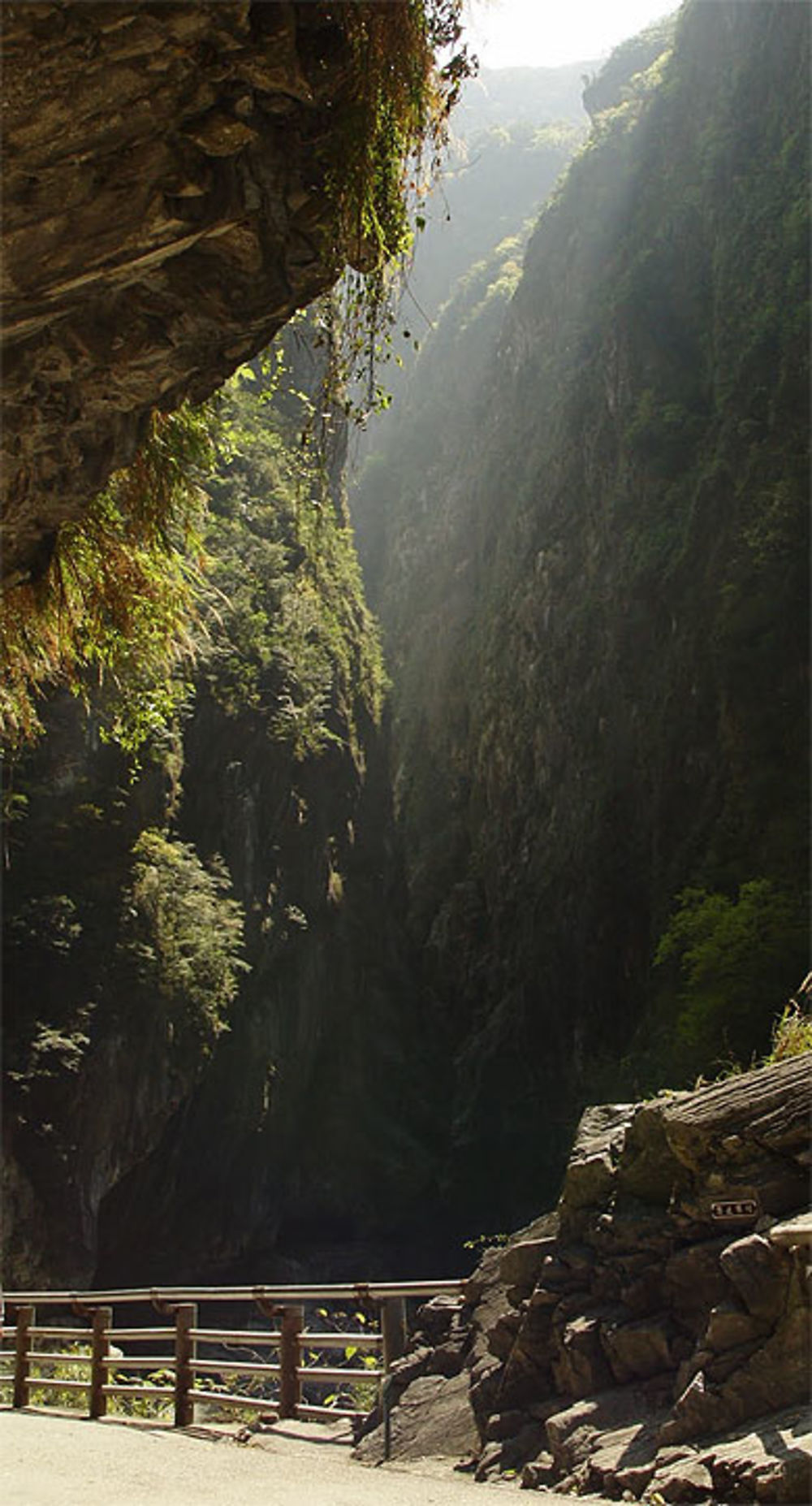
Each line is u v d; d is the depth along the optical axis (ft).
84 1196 106.63
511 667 275.18
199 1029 116.98
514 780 264.72
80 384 18.65
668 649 202.39
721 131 234.79
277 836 144.25
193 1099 127.34
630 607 215.72
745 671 174.40
